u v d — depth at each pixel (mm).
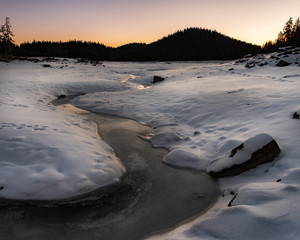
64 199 4277
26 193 4262
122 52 106188
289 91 9789
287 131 5691
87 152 5828
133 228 3676
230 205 3453
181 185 4930
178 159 5941
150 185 4941
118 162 5922
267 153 4793
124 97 14867
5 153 5234
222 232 2746
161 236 3426
